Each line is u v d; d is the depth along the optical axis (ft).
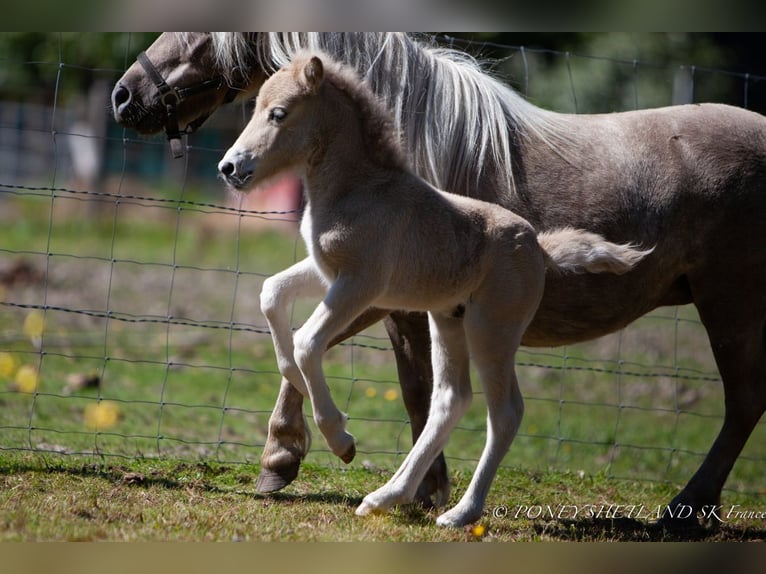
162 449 38.99
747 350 32.99
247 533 26.27
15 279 79.82
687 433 53.31
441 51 32.81
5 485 30.22
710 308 32.83
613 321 31.83
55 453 35.27
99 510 27.61
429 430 28.53
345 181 26.40
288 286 28.66
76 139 139.64
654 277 31.81
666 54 109.50
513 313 27.30
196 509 28.78
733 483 45.11
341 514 29.17
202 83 32.37
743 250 32.35
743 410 33.17
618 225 30.99
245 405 51.96
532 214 30.50
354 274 25.77
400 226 26.13
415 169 30.25
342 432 26.50
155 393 52.31
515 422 27.86
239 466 35.73
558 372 63.72
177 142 32.91
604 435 51.31
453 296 27.09
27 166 138.62
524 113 31.58
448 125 30.27
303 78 26.11
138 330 67.72
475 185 30.30
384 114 26.94
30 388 50.57
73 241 104.01
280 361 28.86
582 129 32.12
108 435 40.37
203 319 72.49
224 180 26.22
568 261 28.22
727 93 110.83
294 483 34.24
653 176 31.63
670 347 70.90
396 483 28.35
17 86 146.92
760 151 32.81
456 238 26.71
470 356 27.71
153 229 115.24
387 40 30.45
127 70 34.42
